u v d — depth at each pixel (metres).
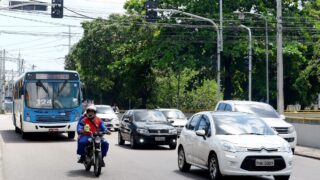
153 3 44.03
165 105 105.06
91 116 22.66
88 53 100.19
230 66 81.44
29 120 40.78
